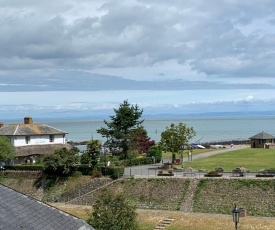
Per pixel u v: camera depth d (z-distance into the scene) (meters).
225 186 67.06
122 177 75.44
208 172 73.69
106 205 45.31
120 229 43.97
